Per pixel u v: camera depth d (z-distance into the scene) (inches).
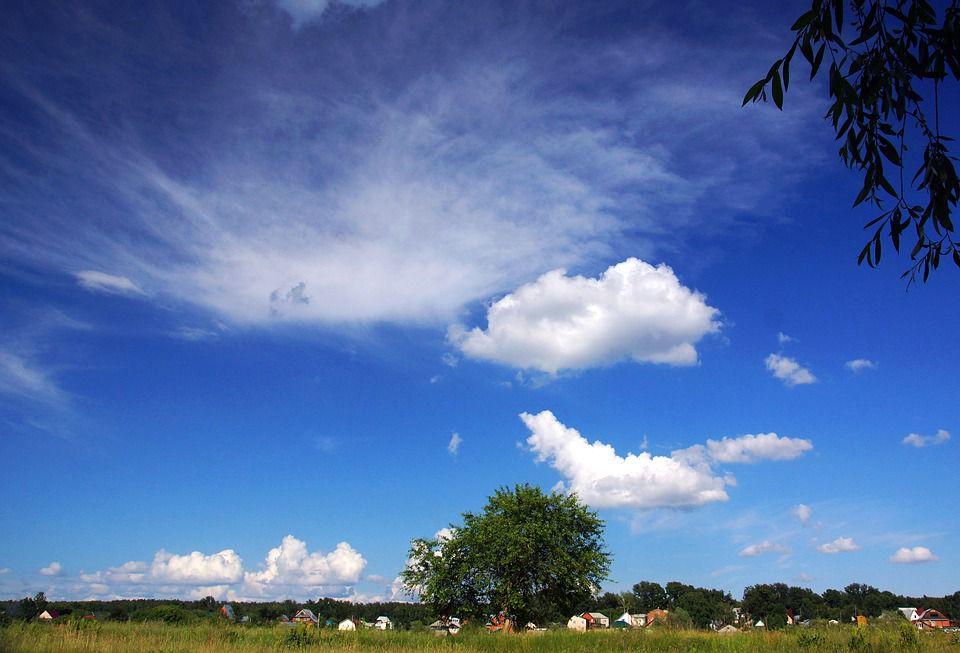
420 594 1831.9
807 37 189.5
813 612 4325.8
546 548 1774.1
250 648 845.2
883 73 184.1
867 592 4458.7
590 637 1024.9
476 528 1822.1
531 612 1763.0
